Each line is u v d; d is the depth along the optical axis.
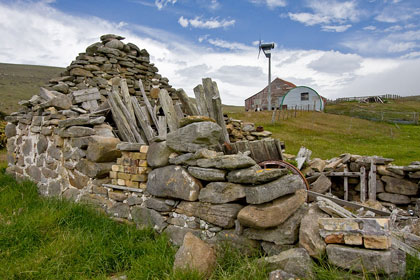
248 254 3.35
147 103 6.40
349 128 22.77
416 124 27.62
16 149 8.23
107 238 3.92
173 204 4.02
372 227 2.64
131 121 5.82
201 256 3.09
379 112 34.94
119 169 4.82
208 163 3.67
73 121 5.67
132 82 10.25
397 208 6.02
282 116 26.58
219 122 5.12
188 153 3.89
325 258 2.81
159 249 3.60
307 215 3.20
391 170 6.40
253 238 3.34
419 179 6.11
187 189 3.79
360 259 2.58
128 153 4.72
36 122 7.02
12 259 3.51
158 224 4.12
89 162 5.25
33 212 4.73
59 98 6.60
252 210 3.26
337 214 3.10
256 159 5.14
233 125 8.97
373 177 6.47
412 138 19.47
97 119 5.45
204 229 3.71
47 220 4.28
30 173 7.35
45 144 6.70
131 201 4.55
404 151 13.85
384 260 2.52
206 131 3.83
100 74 9.44
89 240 3.84
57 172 6.23
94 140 5.06
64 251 3.59
